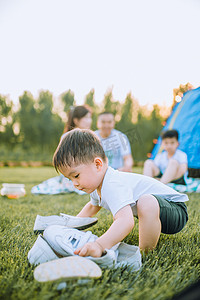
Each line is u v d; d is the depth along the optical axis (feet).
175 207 4.64
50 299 2.88
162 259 4.10
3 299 2.88
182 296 3.01
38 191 11.18
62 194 11.09
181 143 11.64
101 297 2.94
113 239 3.80
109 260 3.57
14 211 7.39
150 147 39.81
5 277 3.25
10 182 15.80
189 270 3.74
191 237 5.18
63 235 3.94
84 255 3.64
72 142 4.17
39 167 31.48
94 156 4.19
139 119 43.47
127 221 3.92
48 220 4.74
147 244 4.37
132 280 3.46
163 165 11.59
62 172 4.25
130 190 4.25
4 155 44.52
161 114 42.09
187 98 12.04
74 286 3.06
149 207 4.27
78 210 7.46
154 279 3.41
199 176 11.43
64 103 49.75
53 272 3.06
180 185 11.44
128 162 11.68
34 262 3.67
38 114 47.96
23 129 47.14
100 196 4.54
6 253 4.06
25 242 4.60
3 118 46.32
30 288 3.00
